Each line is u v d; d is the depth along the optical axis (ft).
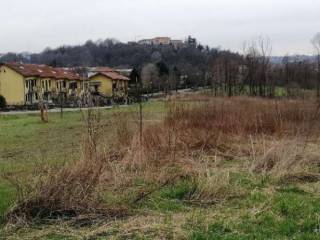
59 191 22.48
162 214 22.41
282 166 31.24
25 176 29.94
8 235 19.84
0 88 202.39
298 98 84.94
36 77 208.85
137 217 21.95
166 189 26.96
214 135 42.73
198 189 25.91
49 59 404.36
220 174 28.73
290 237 19.38
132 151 33.50
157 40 449.48
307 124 47.16
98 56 403.13
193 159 34.58
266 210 23.04
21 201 22.11
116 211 22.58
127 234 19.51
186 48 375.86
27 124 93.97
